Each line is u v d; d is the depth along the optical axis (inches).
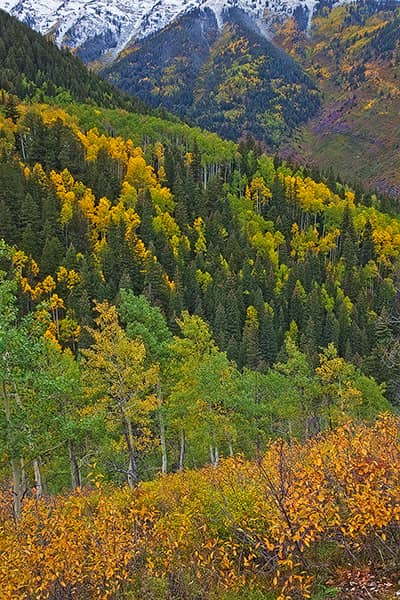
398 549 323.3
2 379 466.6
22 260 2716.5
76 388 879.7
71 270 2893.7
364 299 3580.2
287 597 307.3
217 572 366.0
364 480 337.4
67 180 3934.5
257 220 4714.6
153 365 941.2
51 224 3331.7
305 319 3361.2
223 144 6250.0
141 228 3732.8
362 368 2326.5
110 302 2768.2
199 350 1123.3
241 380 1400.1
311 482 356.2
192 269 3385.8
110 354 863.1
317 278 4136.3
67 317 2615.7
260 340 2920.8
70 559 369.4
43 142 4394.7
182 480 566.6
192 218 4355.3
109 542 379.6
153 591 353.7
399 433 406.0
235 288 3467.0
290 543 346.9
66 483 1192.2
